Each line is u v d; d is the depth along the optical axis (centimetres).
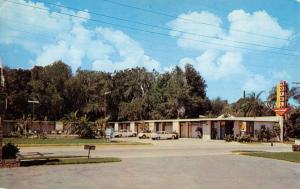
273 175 1905
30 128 6600
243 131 6125
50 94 9294
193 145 4616
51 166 2033
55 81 9556
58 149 3497
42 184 1457
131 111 9894
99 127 6362
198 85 10225
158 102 10069
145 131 7350
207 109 10219
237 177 1797
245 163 2441
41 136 5900
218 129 6512
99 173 1795
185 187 1489
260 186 1562
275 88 8362
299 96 7894
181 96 9688
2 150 2048
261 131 6288
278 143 5738
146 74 10825
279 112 6456
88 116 9975
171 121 7556
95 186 1445
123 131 7969
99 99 10144
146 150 3559
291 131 7531
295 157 2927
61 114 9556
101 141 4947
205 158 2716
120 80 10719
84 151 3256
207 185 1551
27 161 2172
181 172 1916
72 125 6506
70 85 9662
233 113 8706
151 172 1883
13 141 4578
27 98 8950
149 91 10481
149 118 9969
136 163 2275
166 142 5303
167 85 10288
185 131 7269
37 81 9194
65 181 1539
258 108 8338
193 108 9862
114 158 2503
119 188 1423
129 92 10538
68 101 9769
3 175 1675
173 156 2848
